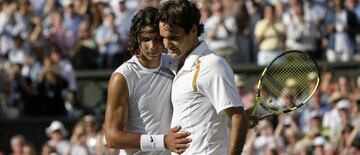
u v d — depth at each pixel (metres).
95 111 41.94
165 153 16.20
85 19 43.56
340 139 33.81
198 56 15.20
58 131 36.78
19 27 43.22
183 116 15.33
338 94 35.56
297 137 33.91
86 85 42.50
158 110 16.03
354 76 40.19
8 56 42.56
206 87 15.06
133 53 15.95
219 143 15.34
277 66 16.53
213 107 15.23
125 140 15.62
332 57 40.97
